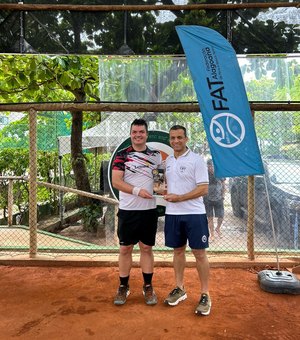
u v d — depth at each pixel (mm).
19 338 3125
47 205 9891
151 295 3770
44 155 9945
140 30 4582
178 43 4586
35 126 4867
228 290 4105
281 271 4277
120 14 4539
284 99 5184
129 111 4688
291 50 4543
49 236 6449
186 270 4715
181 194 3553
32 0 4469
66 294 3996
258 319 3457
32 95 8008
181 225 3578
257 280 4395
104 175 5465
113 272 4656
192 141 5207
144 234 3666
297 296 3967
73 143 8539
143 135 3639
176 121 5191
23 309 3646
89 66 7852
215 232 5676
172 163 3652
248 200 4867
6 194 9328
